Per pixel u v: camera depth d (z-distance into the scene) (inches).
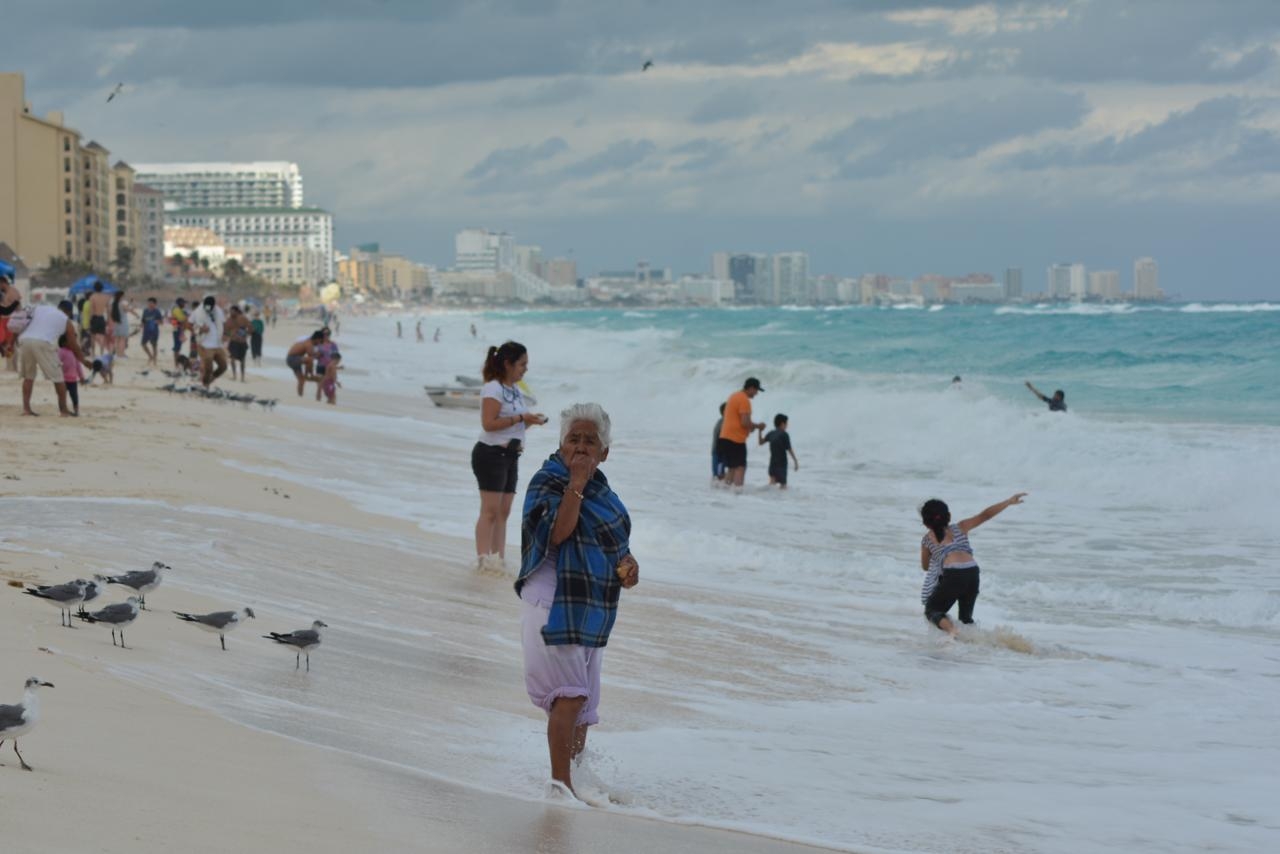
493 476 1318.9
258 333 5290.4
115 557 1064.8
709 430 3449.8
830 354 6437.0
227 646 839.7
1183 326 7411.4
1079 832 652.1
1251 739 896.3
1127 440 2684.5
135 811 472.4
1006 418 2982.3
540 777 656.4
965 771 772.6
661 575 1493.6
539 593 647.8
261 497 1622.8
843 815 652.7
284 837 474.3
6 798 459.5
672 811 635.5
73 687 643.5
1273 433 2849.4
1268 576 1589.6
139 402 2704.2
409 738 695.1
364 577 1205.1
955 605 1417.3
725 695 938.7
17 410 2306.8
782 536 1854.1
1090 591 1481.3
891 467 2672.2
